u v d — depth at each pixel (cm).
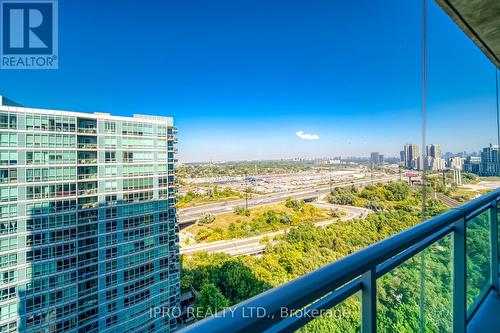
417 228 83
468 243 130
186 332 30
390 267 73
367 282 63
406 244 73
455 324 114
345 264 54
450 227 110
